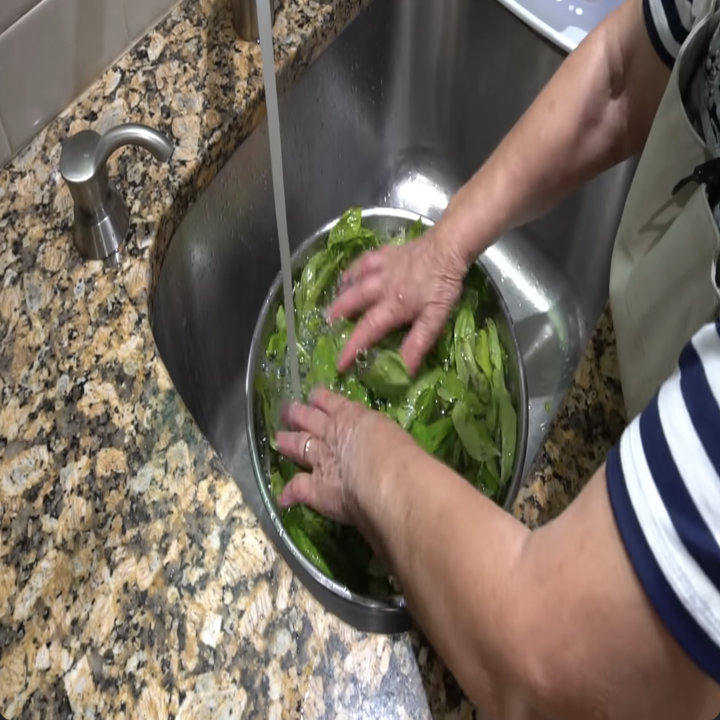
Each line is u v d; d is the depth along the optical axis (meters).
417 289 0.72
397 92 0.89
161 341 0.66
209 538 0.51
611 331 0.60
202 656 0.48
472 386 0.74
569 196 0.83
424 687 0.48
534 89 0.83
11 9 0.56
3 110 0.61
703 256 0.47
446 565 0.40
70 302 0.60
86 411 0.56
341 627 0.49
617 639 0.32
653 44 0.56
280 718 0.46
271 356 0.75
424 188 0.96
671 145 0.51
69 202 0.63
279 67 0.69
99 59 0.67
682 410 0.31
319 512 0.61
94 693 0.47
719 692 0.35
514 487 0.65
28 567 0.50
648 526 0.31
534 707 0.37
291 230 0.86
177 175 0.65
